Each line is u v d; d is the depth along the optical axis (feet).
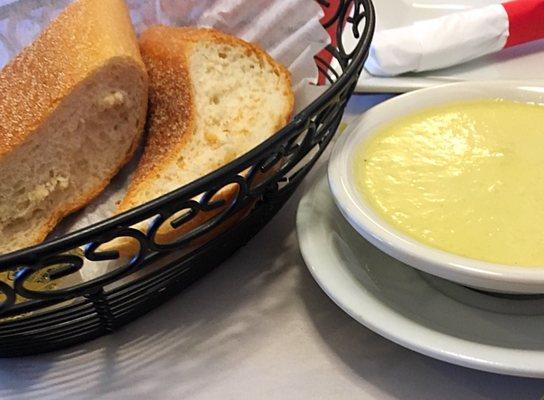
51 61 0.98
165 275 0.84
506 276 0.71
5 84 1.00
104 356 0.87
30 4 1.24
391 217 0.85
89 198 1.00
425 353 0.74
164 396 0.81
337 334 0.87
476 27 1.32
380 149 0.97
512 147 0.95
